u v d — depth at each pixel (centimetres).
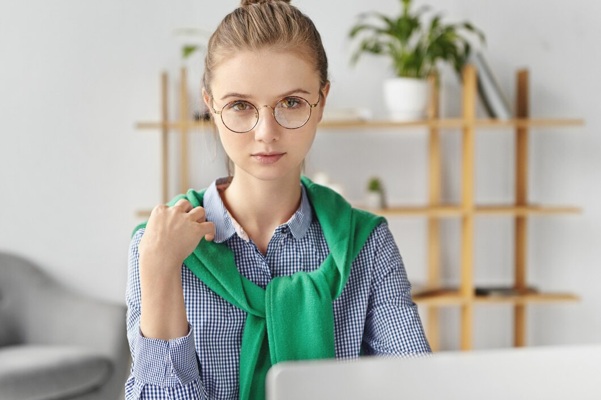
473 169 350
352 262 121
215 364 113
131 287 115
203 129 354
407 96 345
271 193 117
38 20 375
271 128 105
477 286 379
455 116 377
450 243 385
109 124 379
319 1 374
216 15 377
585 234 386
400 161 380
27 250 380
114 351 320
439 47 344
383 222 126
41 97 377
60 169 379
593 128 383
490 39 378
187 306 113
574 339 389
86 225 381
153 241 104
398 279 123
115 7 376
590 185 385
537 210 353
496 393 61
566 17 379
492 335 389
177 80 378
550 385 61
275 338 112
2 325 337
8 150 378
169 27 377
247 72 104
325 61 112
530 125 352
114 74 378
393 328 120
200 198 122
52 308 338
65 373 291
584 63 380
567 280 388
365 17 369
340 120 345
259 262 118
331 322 115
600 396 61
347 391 60
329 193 125
